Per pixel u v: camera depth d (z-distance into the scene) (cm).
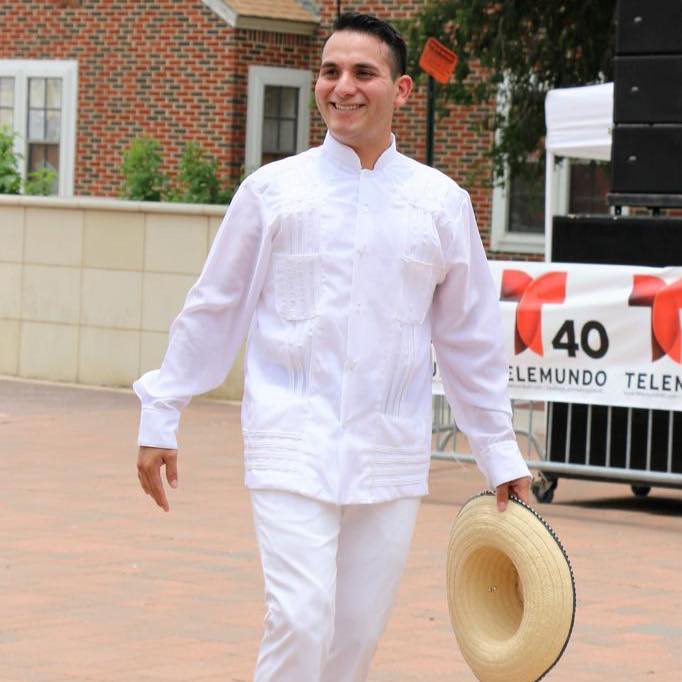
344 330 630
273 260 639
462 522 666
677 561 1309
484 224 3538
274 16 3822
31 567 1205
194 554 1271
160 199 3180
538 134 2952
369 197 635
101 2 3966
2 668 916
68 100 4012
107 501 1523
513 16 2808
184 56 3853
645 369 1505
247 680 900
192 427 2111
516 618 665
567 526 1471
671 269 1490
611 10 2795
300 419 631
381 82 634
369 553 649
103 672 911
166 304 2472
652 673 945
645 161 1584
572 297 1535
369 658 668
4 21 4103
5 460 1781
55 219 2562
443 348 676
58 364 2572
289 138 3928
